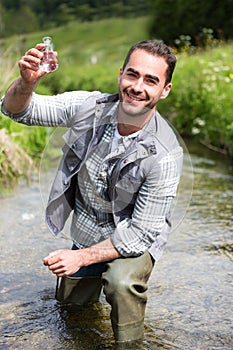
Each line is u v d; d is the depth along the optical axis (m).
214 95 8.06
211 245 3.99
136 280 2.56
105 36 22.94
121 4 25.12
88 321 2.89
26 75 2.48
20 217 4.46
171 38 16.33
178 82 9.17
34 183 5.43
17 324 2.85
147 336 2.75
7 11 25.52
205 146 7.88
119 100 2.60
